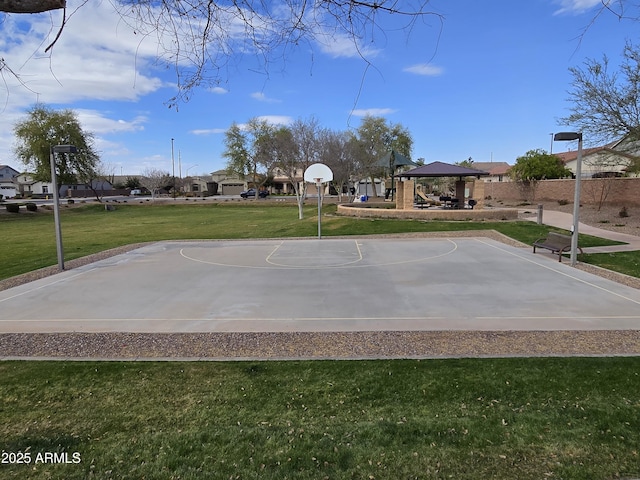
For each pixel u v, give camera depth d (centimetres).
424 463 296
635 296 774
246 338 578
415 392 401
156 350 536
